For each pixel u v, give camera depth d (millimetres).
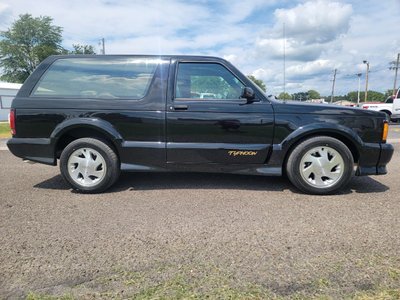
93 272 2297
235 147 4109
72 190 4371
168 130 4113
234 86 4188
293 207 3631
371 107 18922
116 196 4074
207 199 3926
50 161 4203
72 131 4285
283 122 4043
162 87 4152
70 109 4117
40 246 2693
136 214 3430
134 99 4141
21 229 3041
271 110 4059
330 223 3152
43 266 2377
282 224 3137
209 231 2984
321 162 4051
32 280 2201
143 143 4145
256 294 2031
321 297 1997
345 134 4016
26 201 3885
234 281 2176
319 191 4070
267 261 2432
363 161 4078
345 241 2754
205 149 4117
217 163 4184
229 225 3121
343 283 2141
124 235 2904
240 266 2365
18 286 2133
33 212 3500
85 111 4113
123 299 1990
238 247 2662
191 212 3480
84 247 2676
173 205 3711
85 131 4297
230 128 4086
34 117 4141
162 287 2113
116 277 2232
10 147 4223
